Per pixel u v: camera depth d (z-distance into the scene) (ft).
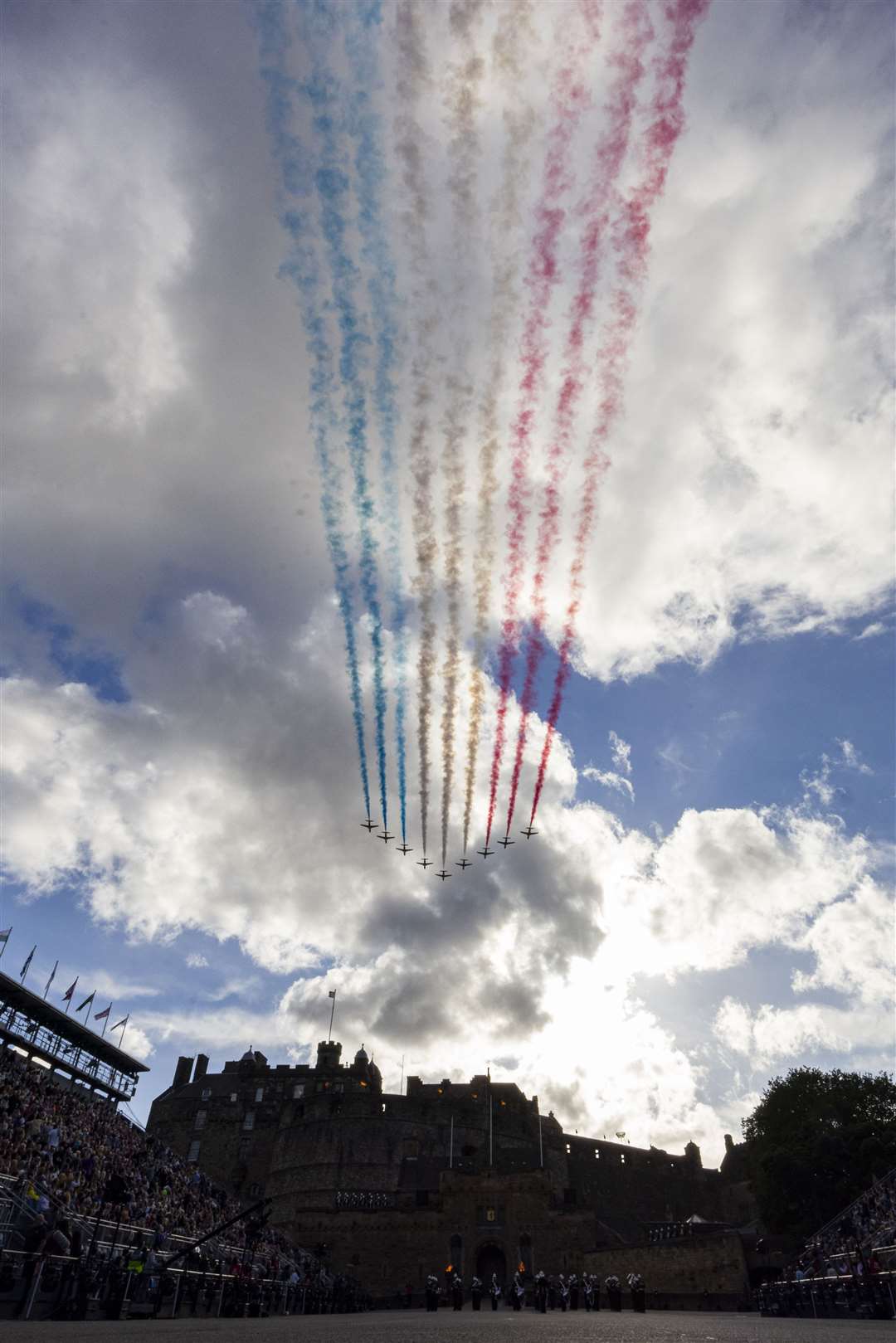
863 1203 183.21
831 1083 268.21
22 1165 114.42
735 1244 226.79
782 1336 62.39
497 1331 76.89
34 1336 53.57
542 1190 289.53
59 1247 90.74
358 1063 437.99
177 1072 451.94
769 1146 263.29
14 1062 177.06
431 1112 367.86
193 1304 113.39
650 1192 395.14
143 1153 185.16
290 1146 362.94
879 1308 100.83
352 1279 265.95
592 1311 194.29
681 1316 144.25
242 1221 195.31
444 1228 286.46
